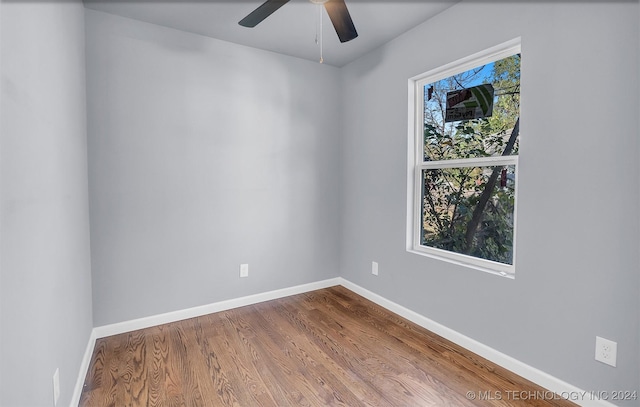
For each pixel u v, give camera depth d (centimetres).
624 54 145
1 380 87
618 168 149
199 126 271
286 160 317
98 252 236
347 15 186
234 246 293
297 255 330
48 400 125
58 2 157
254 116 297
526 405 166
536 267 182
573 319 167
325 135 341
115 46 237
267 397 174
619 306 150
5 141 93
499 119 215
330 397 173
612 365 153
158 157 255
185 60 263
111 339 237
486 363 205
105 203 237
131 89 243
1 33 92
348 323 264
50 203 135
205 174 276
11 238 95
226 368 200
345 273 350
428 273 251
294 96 318
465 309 224
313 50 300
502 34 195
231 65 284
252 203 300
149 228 254
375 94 300
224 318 273
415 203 274
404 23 249
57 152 148
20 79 106
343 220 349
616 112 149
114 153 239
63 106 162
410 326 258
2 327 88
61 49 160
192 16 239
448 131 250
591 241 159
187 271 271
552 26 171
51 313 131
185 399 172
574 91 163
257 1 220
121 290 246
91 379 189
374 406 166
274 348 224
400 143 274
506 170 212
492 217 221
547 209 176
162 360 209
